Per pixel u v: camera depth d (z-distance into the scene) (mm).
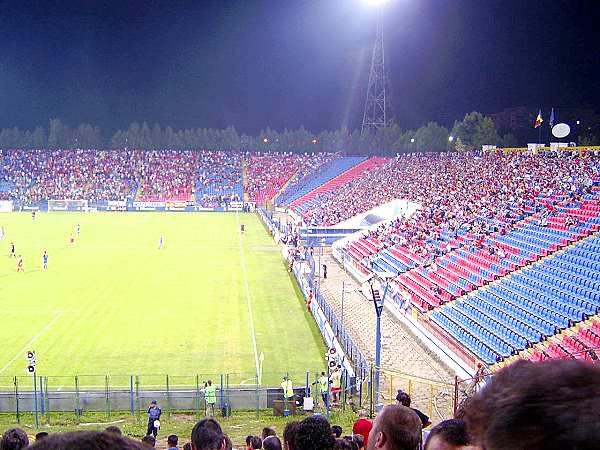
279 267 72312
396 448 4676
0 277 64438
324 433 6391
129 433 28094
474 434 2092
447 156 111625
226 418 30609
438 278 53688
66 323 47562
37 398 31516
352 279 66312
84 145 190875
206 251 82750
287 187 150125
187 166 162125
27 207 137875
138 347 41781
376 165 135625
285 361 39094
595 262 41906
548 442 1854
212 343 42906
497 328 39344
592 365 2023
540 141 146375
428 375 35969
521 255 49312
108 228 105625
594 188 58062
